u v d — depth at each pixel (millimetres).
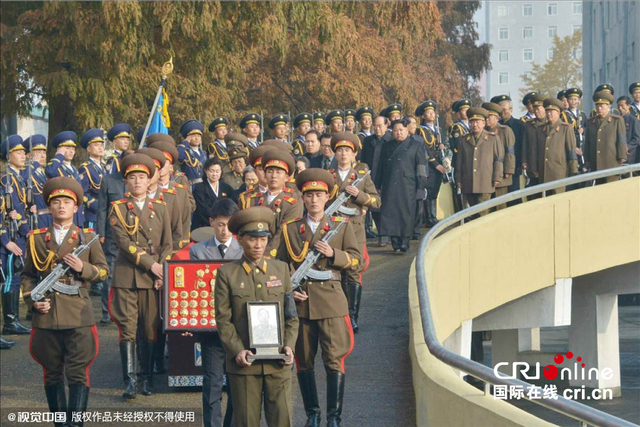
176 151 12297
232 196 14719
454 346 14844
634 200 17984
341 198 12742
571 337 22422
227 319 8375
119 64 23953
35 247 9695
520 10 146875
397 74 43500
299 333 9664
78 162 25797
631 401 22297
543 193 17328
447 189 23109
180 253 11062
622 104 22891
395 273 17953
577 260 17375
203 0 24125
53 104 26094
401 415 10516
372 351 13094
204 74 26797
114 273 11086
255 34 26141
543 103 20219
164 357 12602
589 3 58438
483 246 15820
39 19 24453
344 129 21250
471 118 19484
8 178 14336
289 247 9867
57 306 9641
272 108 42531
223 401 10938
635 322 35375
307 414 9805
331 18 27594
